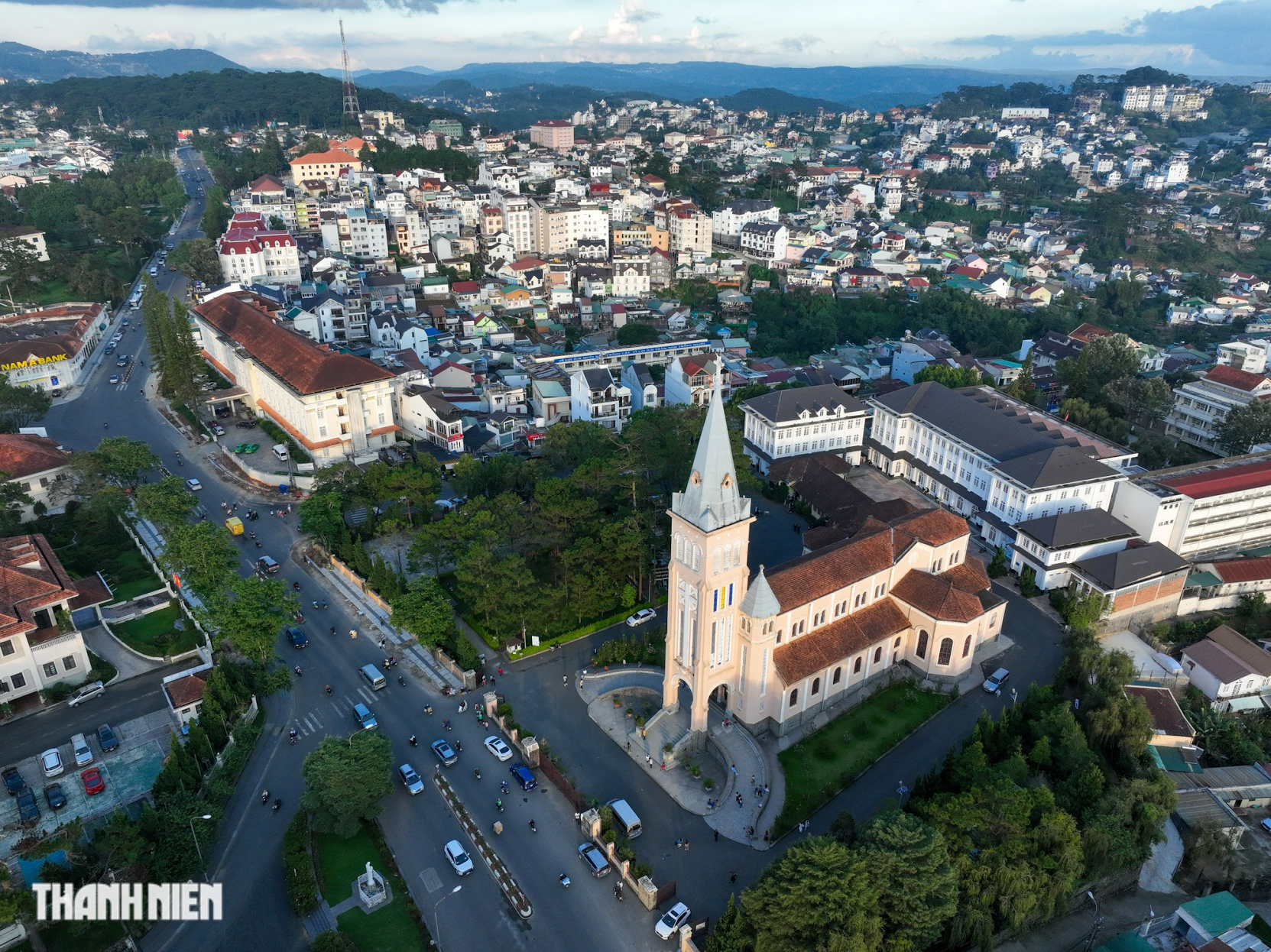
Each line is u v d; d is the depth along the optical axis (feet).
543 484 436.76
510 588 369.30
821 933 220.84
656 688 358.64
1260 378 586.86
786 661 325.21
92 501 446.19
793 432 547.90
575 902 264.11
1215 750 340.39
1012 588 437.99
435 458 550.77
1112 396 609.42
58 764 303.68
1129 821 277.64
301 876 263.70
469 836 286.66
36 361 650.43
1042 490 446.19
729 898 259.39
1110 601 401.90
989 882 248.93
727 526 287.89
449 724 336.29
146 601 411.95
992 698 359.66
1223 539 468.75
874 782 313.12
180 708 326.24
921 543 371.97
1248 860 293.43
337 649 382.42
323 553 456.04
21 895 229.25
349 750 286.46
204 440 595.47
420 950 246.27
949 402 541.34
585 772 315.99
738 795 303.48
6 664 330.34
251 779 307.99
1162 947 252.01
